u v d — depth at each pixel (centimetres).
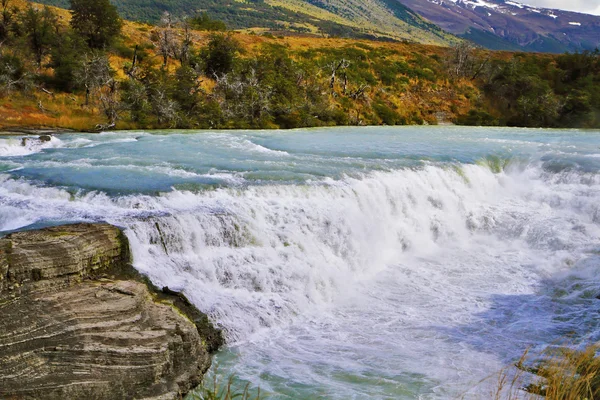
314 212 1762
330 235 1764
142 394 938
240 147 2933
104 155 2528
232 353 1198
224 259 1469
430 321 1392
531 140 3822
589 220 2228
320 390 1048
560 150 3142
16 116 3456
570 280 1691
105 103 3859
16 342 906
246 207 1708
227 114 4309
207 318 1238
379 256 1891
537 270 1792
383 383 1077
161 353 988
